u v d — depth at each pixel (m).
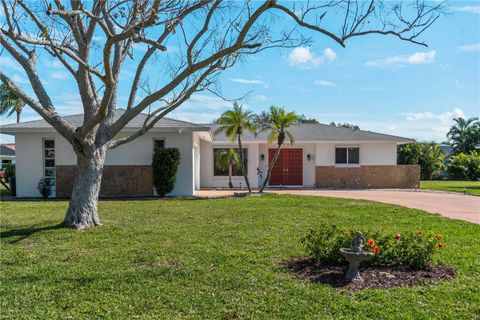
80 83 9.70
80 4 6.79
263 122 22.16
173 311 4.53
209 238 8.31
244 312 4.47
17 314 4.46
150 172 18.41
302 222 10.29
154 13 6.85
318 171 25.20
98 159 10.02
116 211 12.60
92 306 4.68
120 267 6.26
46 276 5.80
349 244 6.09
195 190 22.14
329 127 28.98
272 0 7.21
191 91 10.09
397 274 5.75
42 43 7.15
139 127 17.88
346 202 15.15
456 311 4.43
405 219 10.84
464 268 6.04
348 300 4.75
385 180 25.03
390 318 4.25
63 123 9.64
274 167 25.97
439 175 36.31
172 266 6.29
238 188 24.61
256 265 6.29
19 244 7.97
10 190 20.02
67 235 8.69
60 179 18.19
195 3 8.09
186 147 18.66
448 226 9.78
